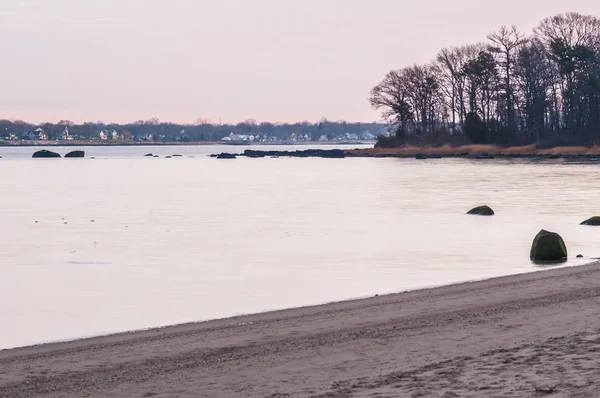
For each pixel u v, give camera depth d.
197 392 17.14
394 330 22.83
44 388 18.05
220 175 146.88
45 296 32.62
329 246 47.09
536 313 24.11
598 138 185.88
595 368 16.83
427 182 110.31
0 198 91.50
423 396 15.51
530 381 16.05
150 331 24.77
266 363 19.53
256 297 31.64
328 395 16.09
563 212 64.88
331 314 26.25
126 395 17.20
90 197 92.56
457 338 21.19
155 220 64.31
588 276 31.92
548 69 198.25
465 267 38.34
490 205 72.31
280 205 78.06
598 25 195.88
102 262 41.97
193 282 35.50
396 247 46.19
